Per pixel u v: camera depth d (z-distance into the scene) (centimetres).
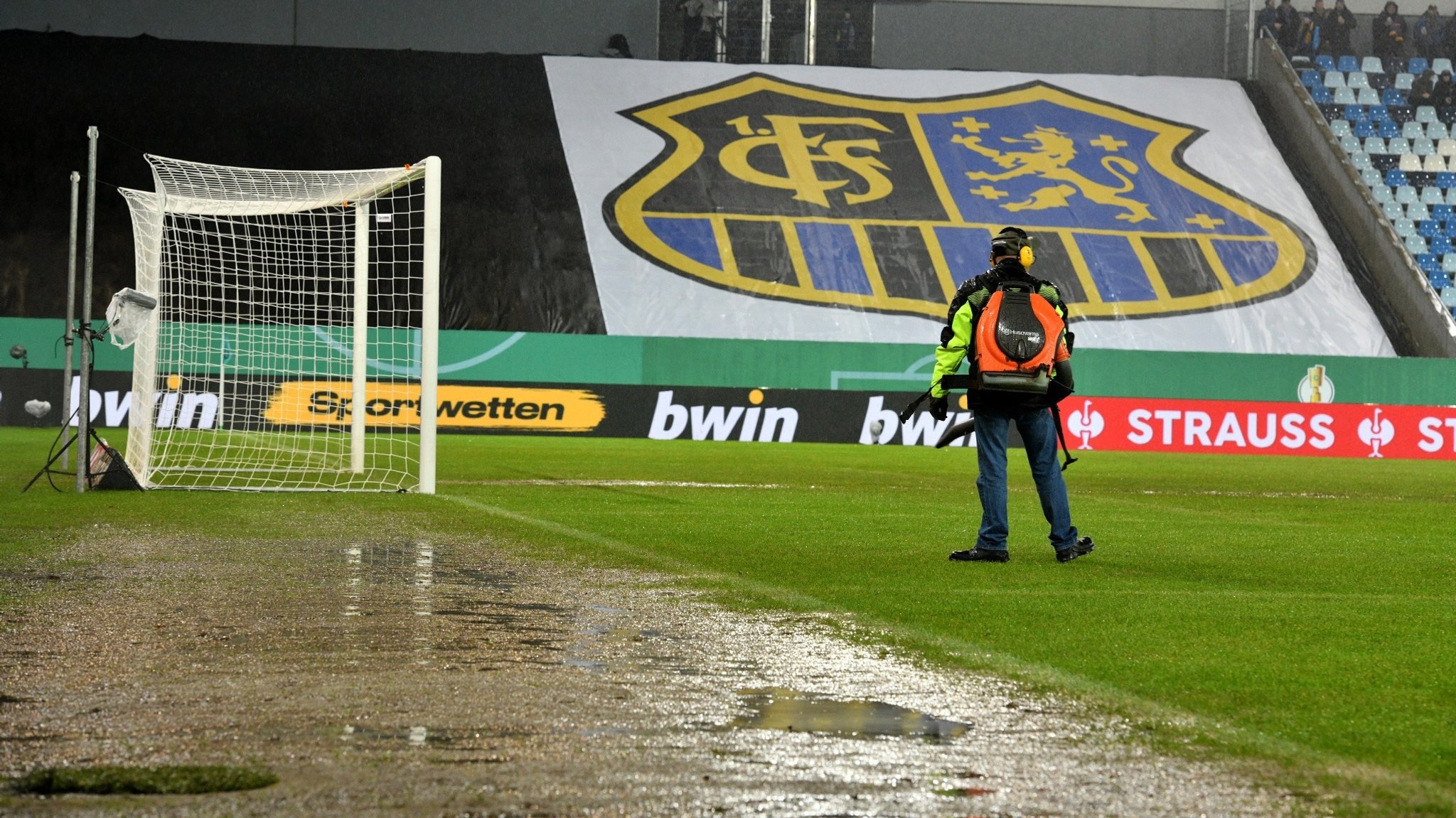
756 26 6006
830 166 5419
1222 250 5181
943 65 6112
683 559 1139
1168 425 4022
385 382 3944
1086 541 1166
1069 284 4925
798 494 1983
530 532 1365
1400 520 1723
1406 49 6359
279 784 453
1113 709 582
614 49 5956
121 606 842
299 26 5841
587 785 456
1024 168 5484
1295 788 466
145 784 451
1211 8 6175
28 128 5056
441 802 435
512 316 4747
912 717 562
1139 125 5812
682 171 5325
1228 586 1015
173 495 1769
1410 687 636
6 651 685
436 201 1905
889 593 941
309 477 2367
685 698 593
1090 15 6147
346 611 831
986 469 1146
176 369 3784
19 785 450
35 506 1570
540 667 661
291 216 4772
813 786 459
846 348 4141
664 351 4103
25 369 3781
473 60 5738
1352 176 5362
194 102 5328
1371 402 4194
